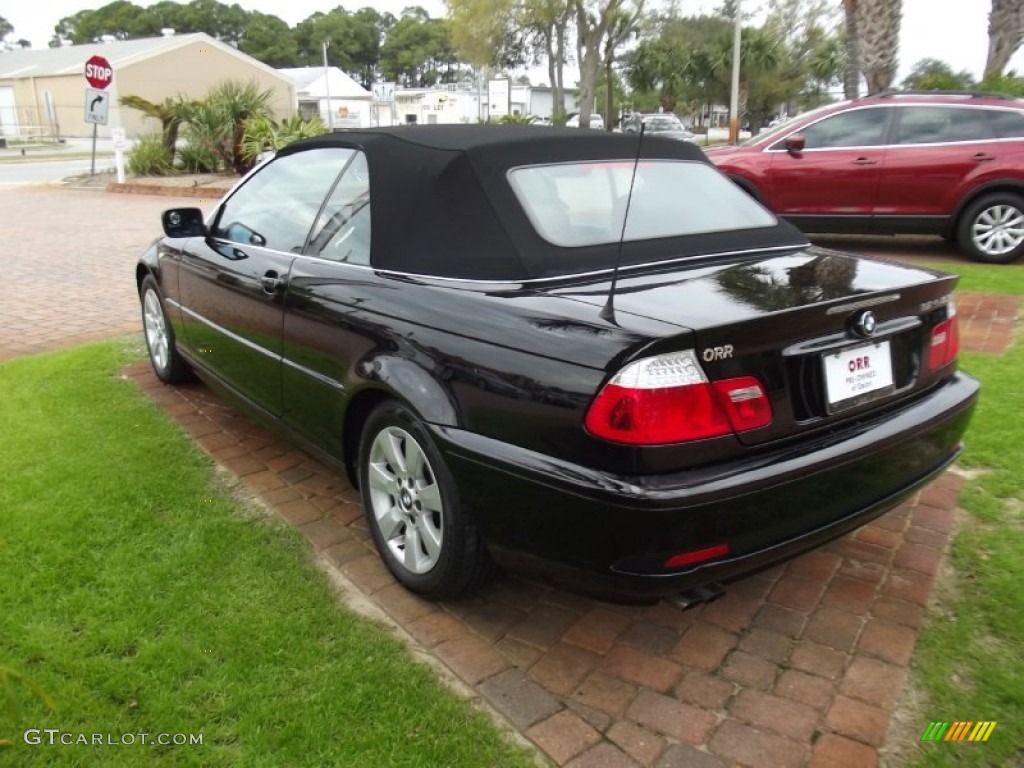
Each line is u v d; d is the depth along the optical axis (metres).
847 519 2.55
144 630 2.72
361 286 3.05
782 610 2.92
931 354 2.88
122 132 18.66
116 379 5.27
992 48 14.39
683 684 2.55
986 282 7.39
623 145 3.39
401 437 2.92
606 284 2.67
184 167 20.45
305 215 3.60
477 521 2.62
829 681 2.56
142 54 44.72
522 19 43.38
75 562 3.10
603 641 2.76
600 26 42.66
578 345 2.32
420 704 2.44
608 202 3.08
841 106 8.85
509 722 2.39
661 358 2.20
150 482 3.76
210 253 4.18
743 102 56.00
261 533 3.36
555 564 2.45
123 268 9.19
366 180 3.29
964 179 8.24
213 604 2.88
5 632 2.69
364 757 2.24
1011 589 2.96
